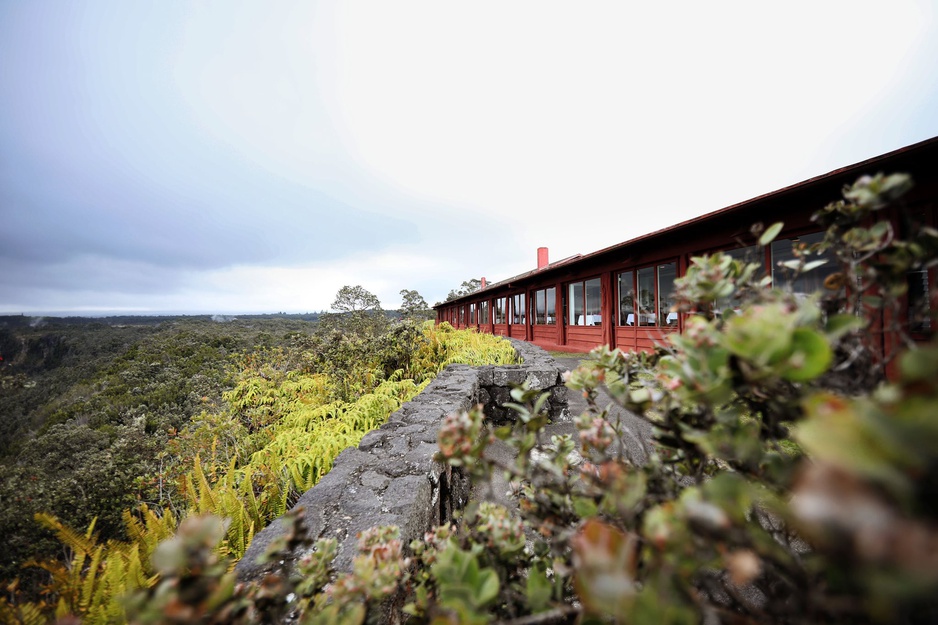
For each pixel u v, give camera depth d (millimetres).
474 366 4867
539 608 687
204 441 5047
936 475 283
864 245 805
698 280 939
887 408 348
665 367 810
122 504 4375
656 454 1007
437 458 791
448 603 602
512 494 1182
